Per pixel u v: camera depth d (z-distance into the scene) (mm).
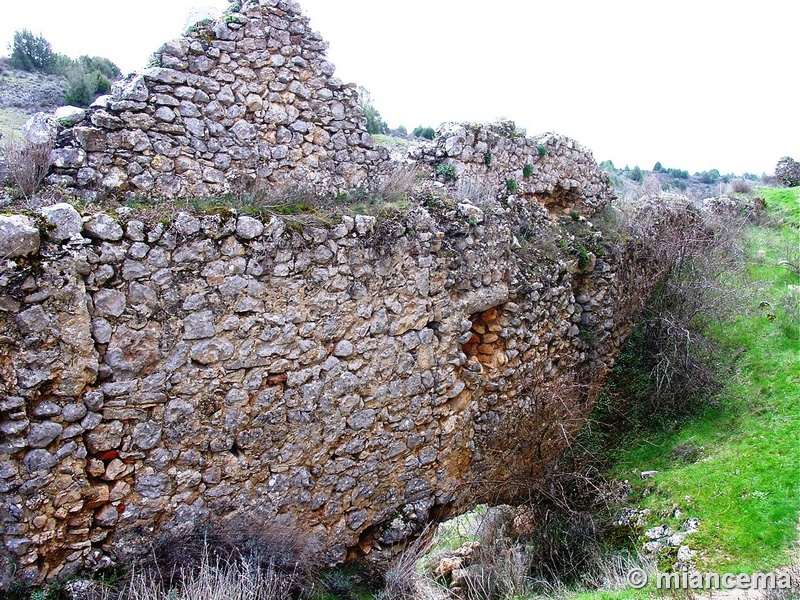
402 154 8070
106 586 4273
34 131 4957
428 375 6316
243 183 5820
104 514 4379
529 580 5898
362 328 5738
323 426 5500
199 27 5531
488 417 7082
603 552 6027
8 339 3906
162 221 4551
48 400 4090
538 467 7211
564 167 9789
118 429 4402
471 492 6824
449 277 6488
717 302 9602
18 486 3994
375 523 6008
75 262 4137
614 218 10578
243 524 5039
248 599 4434
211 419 4832
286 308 5211
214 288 4809
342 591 5430
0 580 3955
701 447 7207
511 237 7594
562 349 8438
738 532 5469
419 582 5707
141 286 4457
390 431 6031
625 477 7273
